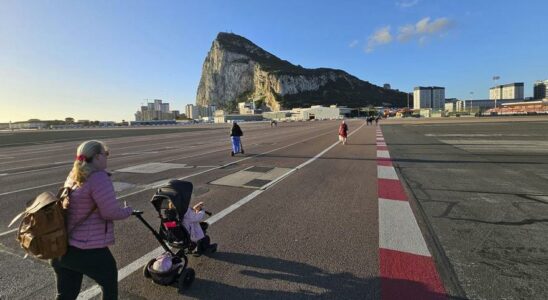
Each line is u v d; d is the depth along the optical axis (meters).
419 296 2.97
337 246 4.13
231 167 10.73
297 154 14.30
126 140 28.59
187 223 3.54
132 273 3.50
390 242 4.22
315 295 3.04
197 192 7.07
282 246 4.16
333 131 37.09
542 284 3.13
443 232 4.53
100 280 2.58
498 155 12.38
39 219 2.25
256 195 6.79
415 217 5.20
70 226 2.44
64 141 31.39
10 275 3.50
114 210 2.51
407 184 7.67
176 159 13.19
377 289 3.12
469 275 3.33
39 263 3.79
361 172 9.45
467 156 12.29
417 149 15.11
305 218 5.25
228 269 3.57
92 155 2.52
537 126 33.09
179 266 3.23
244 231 4.69
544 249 3.92
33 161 14.15
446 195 6.55
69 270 2.61
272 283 3.27
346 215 5.38
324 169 10.10
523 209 5.51
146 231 4.77
